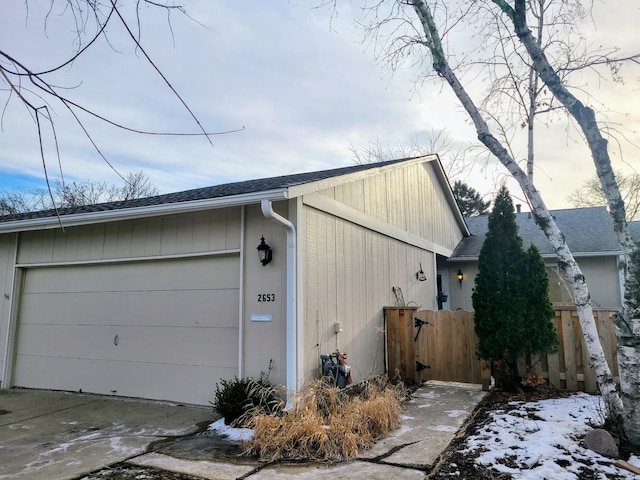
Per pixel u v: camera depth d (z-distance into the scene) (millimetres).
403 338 7684
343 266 6613
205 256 6074
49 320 7293
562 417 4781
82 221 6152
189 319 6137
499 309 6289
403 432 4680
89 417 5496
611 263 11086
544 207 4648
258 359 5398
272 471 3715
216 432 4824
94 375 6762
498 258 6434
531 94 5324
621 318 4008
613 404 4090
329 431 4242
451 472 3559
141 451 4266
